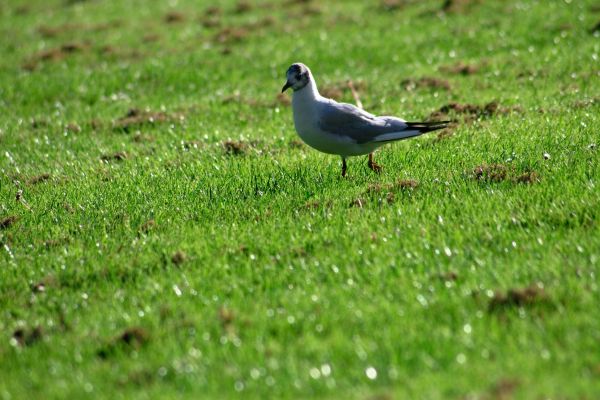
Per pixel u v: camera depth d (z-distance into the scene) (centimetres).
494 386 812
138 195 1541
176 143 2000
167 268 1195
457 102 2109
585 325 917
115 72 2894
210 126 2152
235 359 932
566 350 879
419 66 2612
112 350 991
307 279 1102
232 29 3409
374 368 883
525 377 830
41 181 1762
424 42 2873
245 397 855
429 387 830
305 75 1467
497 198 1305
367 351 916
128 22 3853
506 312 966
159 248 1267
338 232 1243
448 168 1498
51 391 906
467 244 1158
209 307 1066
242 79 2723
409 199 1370
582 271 1038
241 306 1061
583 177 1341
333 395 843
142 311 1074
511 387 809
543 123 1738
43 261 1271
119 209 1480
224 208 1416
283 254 1202
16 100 2661
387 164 1581
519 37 2756
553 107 1908
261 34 3291
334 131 1452
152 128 2208
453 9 3228
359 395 835
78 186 1656
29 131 2267
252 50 3044
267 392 862
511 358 872
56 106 2555
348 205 1362
